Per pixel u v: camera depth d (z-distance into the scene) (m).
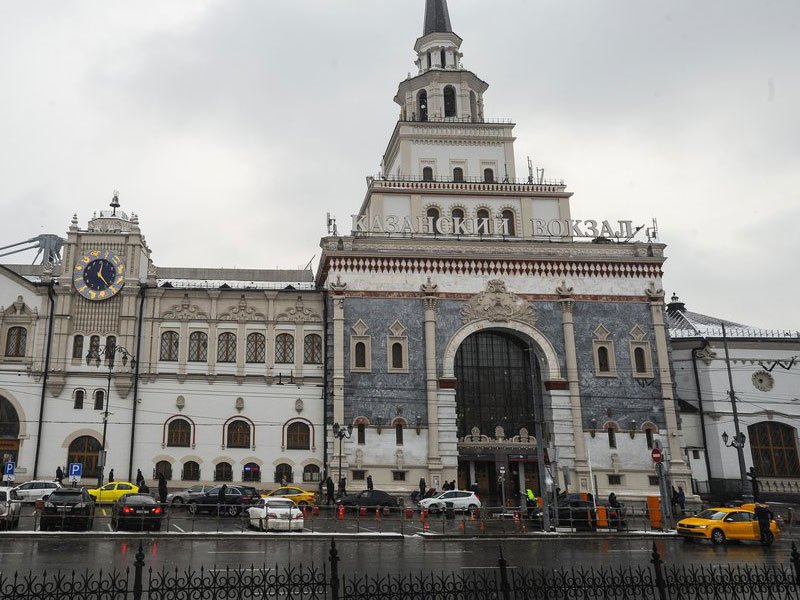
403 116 64.94
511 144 61.78
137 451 49.53
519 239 56.09
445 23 66.69
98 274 51.94
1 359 50.00
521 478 51.91
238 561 22.20
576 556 25.05
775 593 17.52
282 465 50.62
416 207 58.03
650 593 17.61
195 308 52.69
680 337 58.94
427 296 52.56
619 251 55.88
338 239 53.25
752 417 56.16
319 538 29.80
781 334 60.38
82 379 50.25
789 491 55.09
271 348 52.44
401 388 51.06
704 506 50.44
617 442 51.69
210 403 51.09
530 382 54.28
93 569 19.83
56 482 41.81
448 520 37.94
